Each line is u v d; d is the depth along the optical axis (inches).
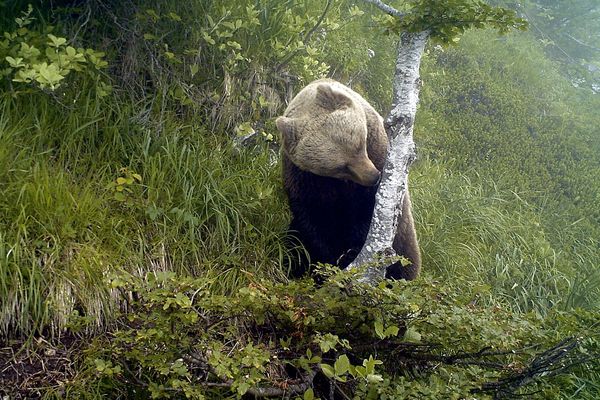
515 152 315.9
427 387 114.7
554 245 269.4
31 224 140.7
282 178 175.0
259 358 108.9
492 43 388.2
